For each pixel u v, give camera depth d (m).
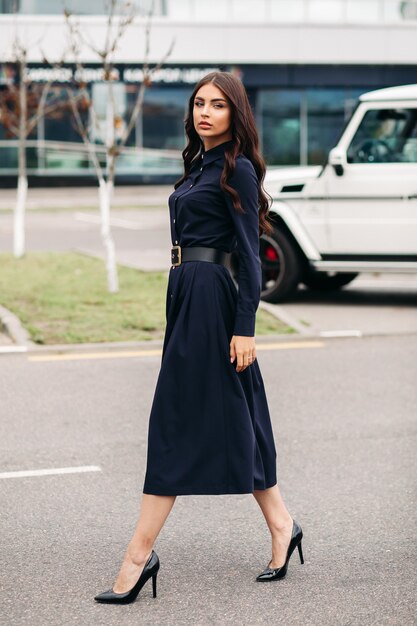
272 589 4.41
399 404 7.68
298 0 33.97
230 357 4.26
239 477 4.25
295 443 6.66
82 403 7.66
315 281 13.18
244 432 4.26
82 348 9.56
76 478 5.95
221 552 4.85
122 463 6.25
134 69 33.12
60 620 4.10
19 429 6.96
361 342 10.05
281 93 34.56
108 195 12.17
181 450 4.24
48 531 5.12
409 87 12.04
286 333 10.26
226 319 4.27
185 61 33.50
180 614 4.16
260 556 4.80
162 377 4.27
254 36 33.84
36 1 31.61
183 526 5.19
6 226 22.12
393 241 11.58
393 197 11.52
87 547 4.91
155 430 4.26
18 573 4.59
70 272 13.68
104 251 17.09
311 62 34.09
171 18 33.38
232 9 33.78
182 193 4.30
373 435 6.86
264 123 34.66
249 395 4.35
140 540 4.27
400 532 5.10
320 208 11.76
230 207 4.20
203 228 4.27
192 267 4.27
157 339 9.91
